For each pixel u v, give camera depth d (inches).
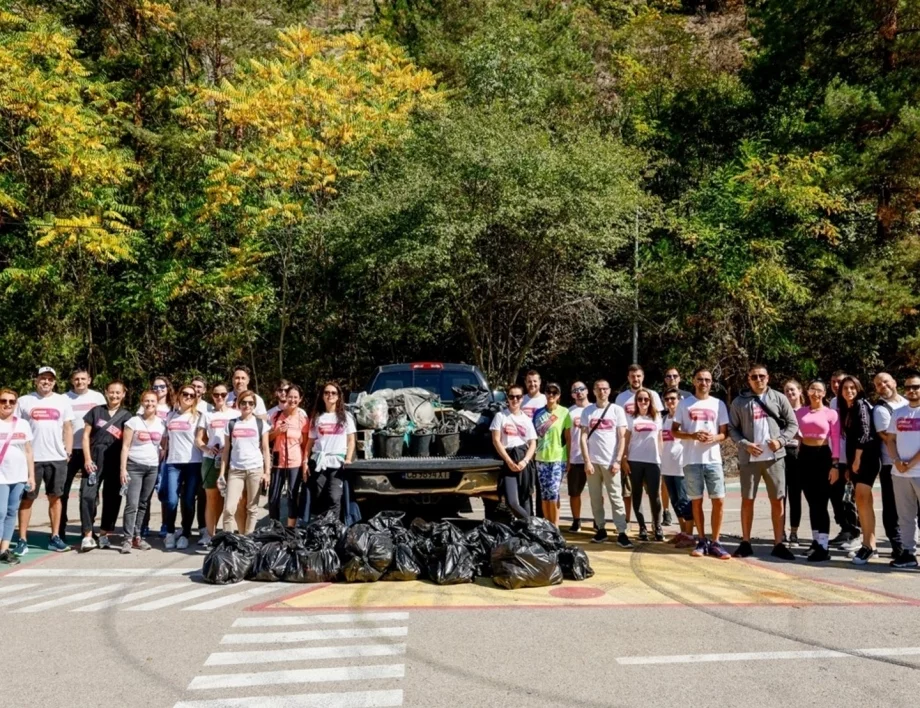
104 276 892.0
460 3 1236.5
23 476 343.0
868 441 333.4
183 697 185.5
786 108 949.2
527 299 796.0
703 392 346.9
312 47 1019.9
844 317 742.5
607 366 913.5
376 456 372.8
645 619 247.9
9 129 880.9
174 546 378.6
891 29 852.0
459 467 352.8
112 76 1026.1
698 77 1093.8
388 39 1252.5
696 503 346.6
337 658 211.8
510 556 289.1
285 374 890.1
